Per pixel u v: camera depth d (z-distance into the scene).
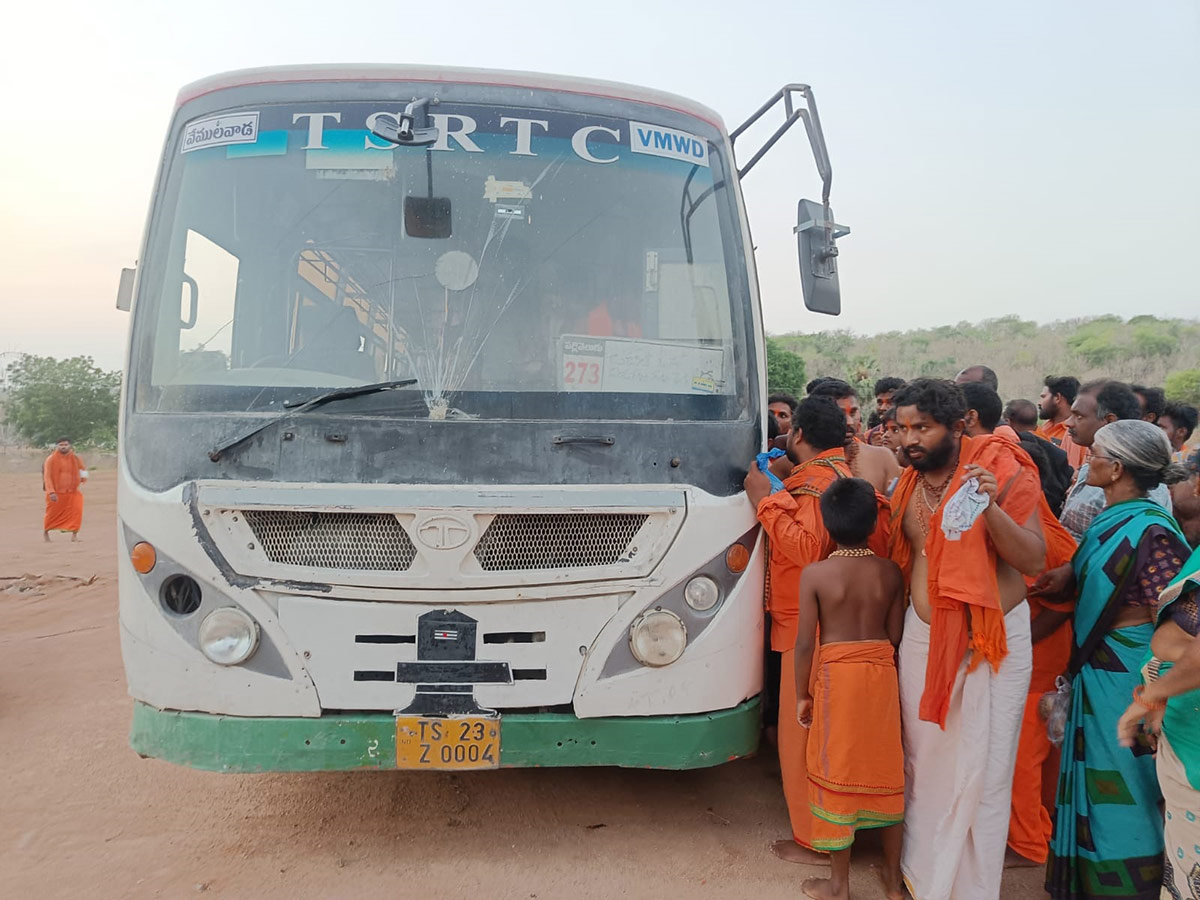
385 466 3.59
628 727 3.65
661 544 3.67
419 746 3.55
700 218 4.17
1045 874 3.78
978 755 3.35
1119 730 2.90
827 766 3.53
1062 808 3.48
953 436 3.44
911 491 3.64
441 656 3.56
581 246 3.99
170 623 3.61
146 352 3.80
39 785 4.68
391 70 4.09
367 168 3.98
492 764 3.57
